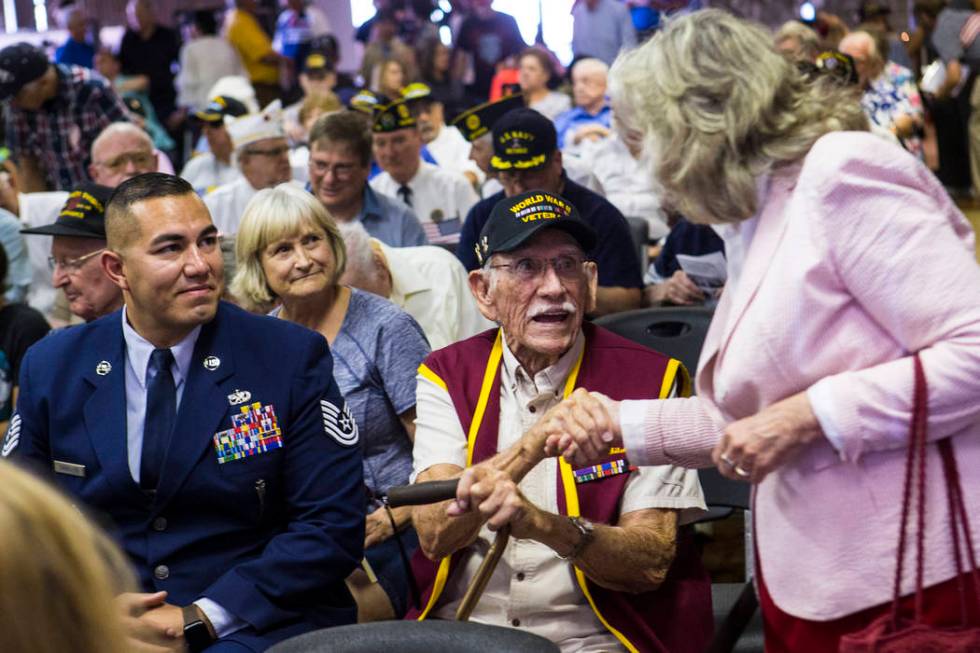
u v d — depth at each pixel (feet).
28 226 18.10
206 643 8.15
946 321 5.53
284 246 10.62
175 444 8.38
